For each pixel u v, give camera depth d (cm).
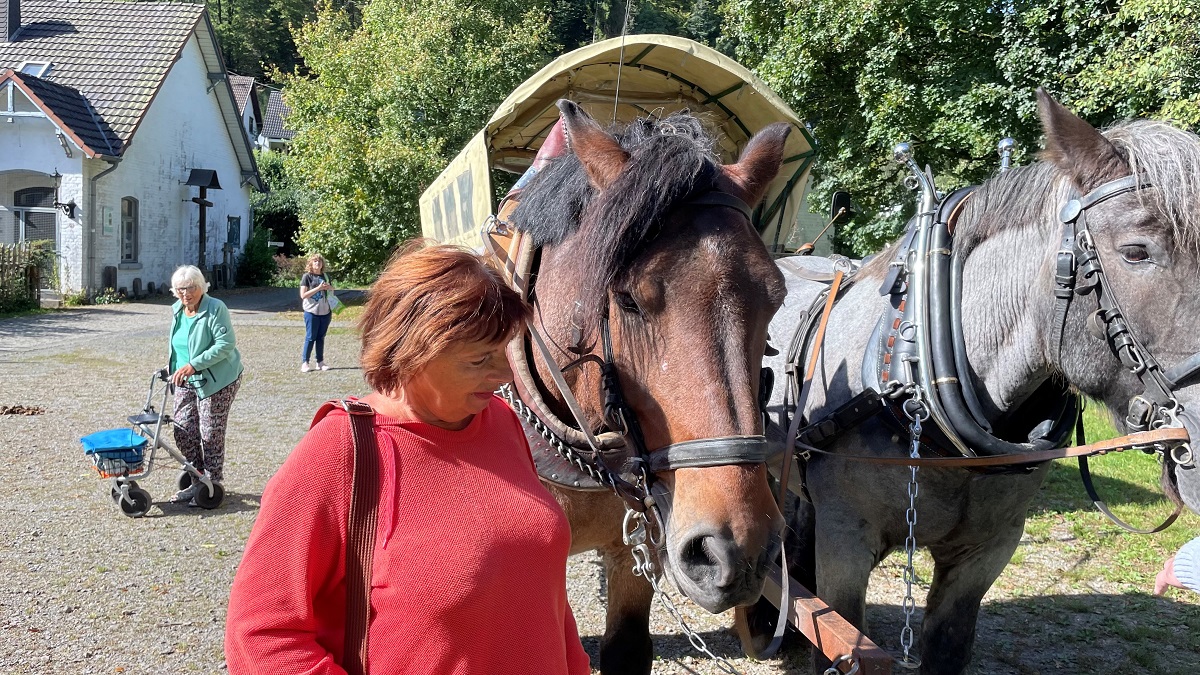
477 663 151
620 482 229
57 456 728
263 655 141
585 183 228
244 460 727
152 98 2181
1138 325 212
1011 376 250
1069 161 224
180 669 376
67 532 548
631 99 387
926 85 1202
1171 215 203
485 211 330
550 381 242
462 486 155
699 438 189
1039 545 548
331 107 1980
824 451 281
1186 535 559
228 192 2842
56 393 996
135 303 2106
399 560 147
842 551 282
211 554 514
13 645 393
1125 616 444
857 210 1343
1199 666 391
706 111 373
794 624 234
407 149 1834
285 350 1409
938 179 1270
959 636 294
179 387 612
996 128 1116
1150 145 214
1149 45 877
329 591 151
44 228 2038
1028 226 247
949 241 267
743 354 193
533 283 252
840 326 302
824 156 1376
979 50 1192
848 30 1220
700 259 195
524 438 180
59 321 1703
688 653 406
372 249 1952
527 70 2014
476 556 151
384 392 160
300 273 3089
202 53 2553
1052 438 256
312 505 146
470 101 1919
